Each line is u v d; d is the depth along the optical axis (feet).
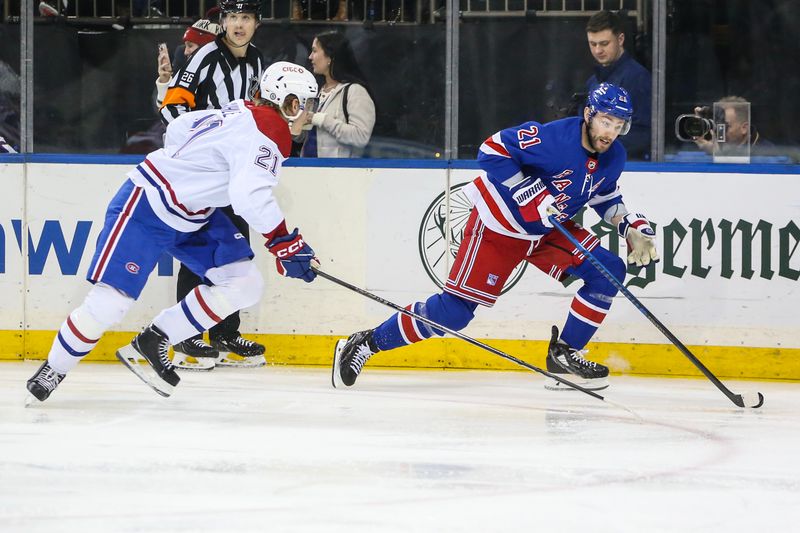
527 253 51.01
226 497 29.07
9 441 36.91
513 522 26.86
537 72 62.08
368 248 60.75
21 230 61.57
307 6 62.64
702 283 59.06
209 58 58.54
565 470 33.35
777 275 58.65
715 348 59.06
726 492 30.58
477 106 62.44
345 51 62.59
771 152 60.95
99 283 44.29
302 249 43.75
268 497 29.12
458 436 39.32
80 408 44.52
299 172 60.95
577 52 61.72
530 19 61.67
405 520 26.91
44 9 62.69
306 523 26.50
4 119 63.16
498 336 60.08
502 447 37.22
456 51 61.82
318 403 47.24
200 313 45.60
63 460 33.78
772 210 58.59
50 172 61.36
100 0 62.85
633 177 59.36
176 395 48.78
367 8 62.34
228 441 37.45
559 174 48.24
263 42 63.21
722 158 61.31
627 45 61.16
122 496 29.12
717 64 60.90
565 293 59.47
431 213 60.34
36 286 61.46
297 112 44.37
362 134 62.80
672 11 60.90
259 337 61.21
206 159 43.14
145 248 44.09
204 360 58.08
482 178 50.67
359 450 36.22
